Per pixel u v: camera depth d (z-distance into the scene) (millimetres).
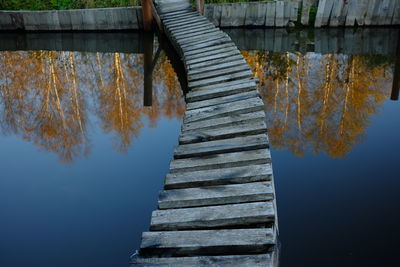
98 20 11891
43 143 6465
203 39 8438
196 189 3340
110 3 12906
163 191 3348
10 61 11195
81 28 12008
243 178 3420
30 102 9188
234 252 2662
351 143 5414
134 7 11664
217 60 6941
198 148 4051
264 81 9242
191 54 7559
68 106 8922
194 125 4645
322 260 3166
